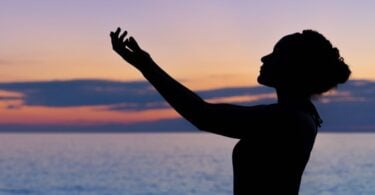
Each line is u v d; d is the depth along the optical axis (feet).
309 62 7.88
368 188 160.66
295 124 7.79
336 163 276.00
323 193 157.48
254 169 7.72
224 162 301.63
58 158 350.23
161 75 7.42
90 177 212.23
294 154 7.77
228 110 7.52
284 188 7.75
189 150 499.51
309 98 8.18
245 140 7.79
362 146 631.15
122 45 7.51
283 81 8.00
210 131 7.58
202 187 175.94
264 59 8.14
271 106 7.85
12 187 176.96
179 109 7.42
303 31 8.10
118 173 230.07
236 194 7.84
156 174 224.33
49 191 165.48
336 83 8.11
